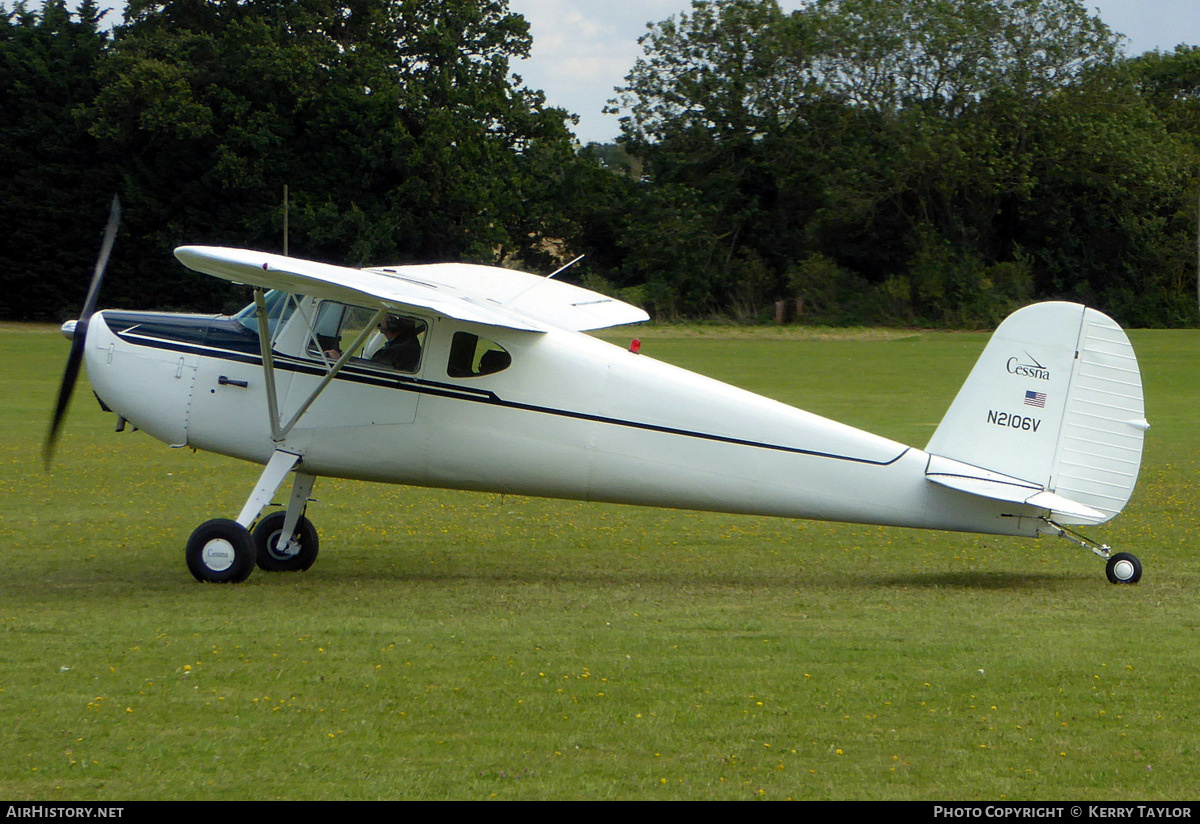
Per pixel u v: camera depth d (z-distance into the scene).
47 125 119.62
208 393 22.73
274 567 23.31
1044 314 22.12
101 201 120.38
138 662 15.80
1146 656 16.61
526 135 136.62
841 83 136.25
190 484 34.81
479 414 22.31
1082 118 132.25
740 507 22.88
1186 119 159.88
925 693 14.83
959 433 22.58
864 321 127.00
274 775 11.94
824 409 59.22
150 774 11.92
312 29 125.62
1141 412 21.72
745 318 129.12
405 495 34.06
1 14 124.38
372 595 20.86
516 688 14.87
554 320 23.55
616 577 23.19
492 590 21.53
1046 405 22.17
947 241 131.88
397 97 120.69
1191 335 114.06
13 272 121.69
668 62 138.75
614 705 14.26
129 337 23.05
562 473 22.62
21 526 27.56
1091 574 23.66
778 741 13.09
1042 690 14.98
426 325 22.28
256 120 118.31
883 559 25.36
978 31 131.88
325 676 15.26
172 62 118.44
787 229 138.00
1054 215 135.75
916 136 129.50
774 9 137.25
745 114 136.50
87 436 45.91
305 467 22.67
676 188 133.50
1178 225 140.75
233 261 18.66
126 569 22.98
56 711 13.73
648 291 129.75
